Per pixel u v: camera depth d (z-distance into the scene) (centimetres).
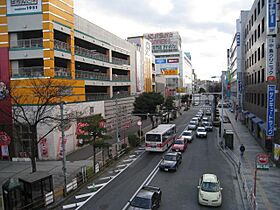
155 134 3403
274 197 1923
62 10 3394
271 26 2802
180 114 8625
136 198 1717
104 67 4806
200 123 6194
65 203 1914
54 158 3117
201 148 3772
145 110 4894
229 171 2648
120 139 4334
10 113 2992
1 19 3216
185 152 3534
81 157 3216
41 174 1889
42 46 3178
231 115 8419
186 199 1953
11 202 1700
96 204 1888
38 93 2698
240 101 6856
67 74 3497
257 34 4091
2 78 3167
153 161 3059
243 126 5797
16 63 3253
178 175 2530
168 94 9956
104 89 4975
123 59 5966
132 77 6262
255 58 4362
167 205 1850
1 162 3092
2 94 3144
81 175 2302
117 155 3142
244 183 2189
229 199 1947
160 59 13312
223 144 3859
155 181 2361
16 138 3089
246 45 5716
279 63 2761
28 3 3161
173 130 4128
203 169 2728
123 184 2294
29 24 3166
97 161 2956
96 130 2638
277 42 2805
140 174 2569
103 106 4394
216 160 3098
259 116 3900
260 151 3425
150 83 7881
